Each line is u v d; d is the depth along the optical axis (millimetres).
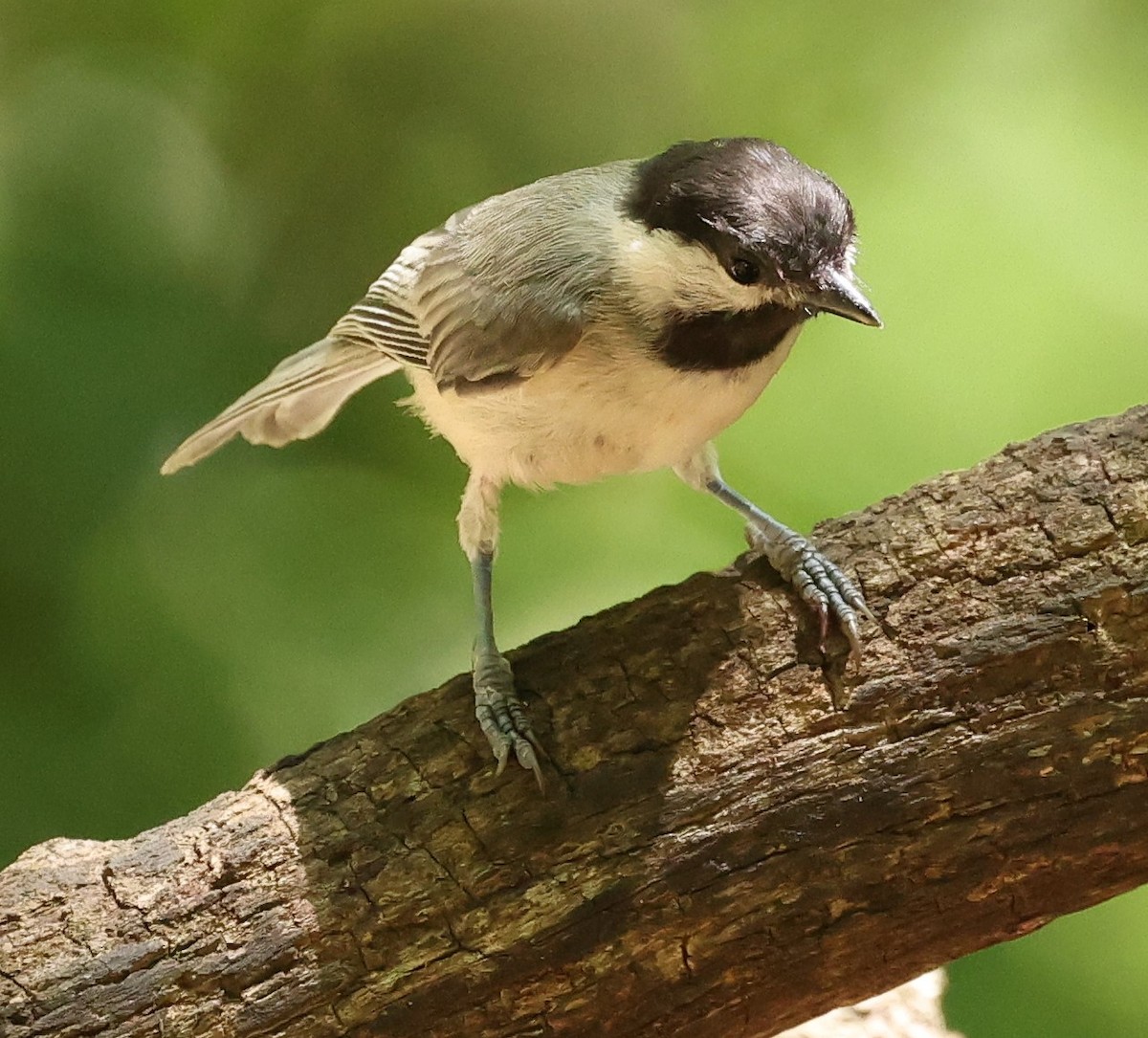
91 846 6285
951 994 9367
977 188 10914
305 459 11000
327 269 11633
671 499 10570
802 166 6520
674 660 6320
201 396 10875
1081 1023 9242
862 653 6090
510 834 6008
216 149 11633
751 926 5801
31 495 10133
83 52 11594
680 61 11789
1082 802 5750
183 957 5926
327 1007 5863
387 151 11750
